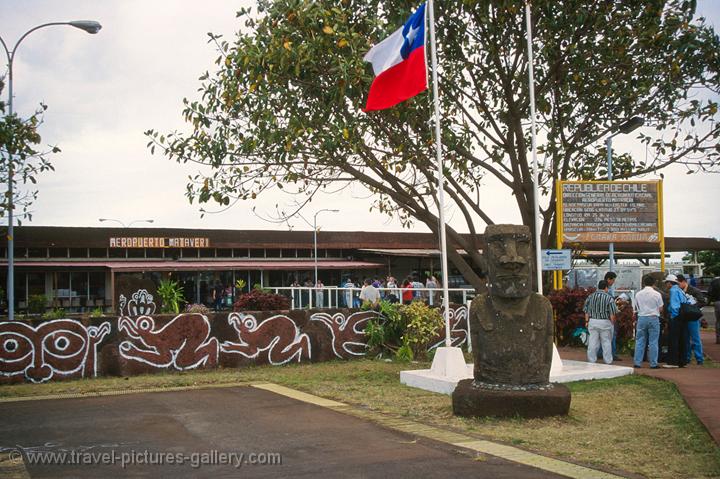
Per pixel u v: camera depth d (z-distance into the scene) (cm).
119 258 3634
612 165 1781
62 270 3400
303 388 1138
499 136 1648
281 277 3988
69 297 3491
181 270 3550
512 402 854
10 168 1503
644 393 1026
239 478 602
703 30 1538
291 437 768
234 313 1452
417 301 1680
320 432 793
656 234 1720
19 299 3394
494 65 1590
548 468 628
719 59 1518
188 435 781
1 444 742
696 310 1312
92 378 1301
